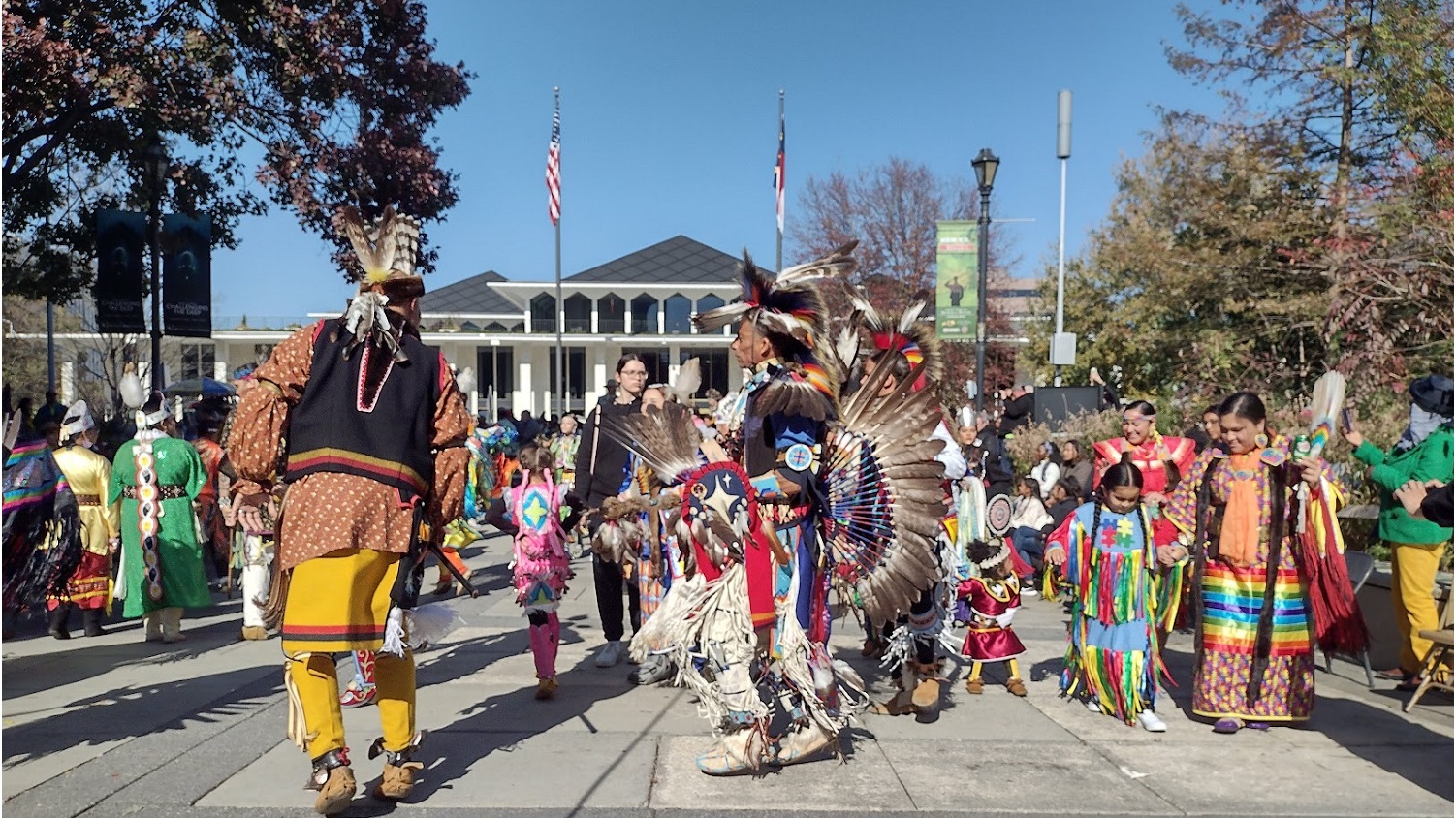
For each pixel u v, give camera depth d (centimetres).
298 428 360
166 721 474
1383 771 426
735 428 425
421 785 392
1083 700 541
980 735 475
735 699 399
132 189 1380
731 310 428
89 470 709
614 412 582
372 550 353
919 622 491
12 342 3002
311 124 1256
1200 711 494
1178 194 1803
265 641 691
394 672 370
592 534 573
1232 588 487
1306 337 1600
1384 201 1403
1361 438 574
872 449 424
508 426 1638
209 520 877
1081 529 520
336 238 1329
